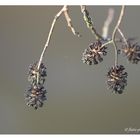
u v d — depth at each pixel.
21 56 0.94
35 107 0.43
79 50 0.92
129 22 0.88
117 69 0.43
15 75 0.93
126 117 0.85
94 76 0.89
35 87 0.43
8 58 0.94
